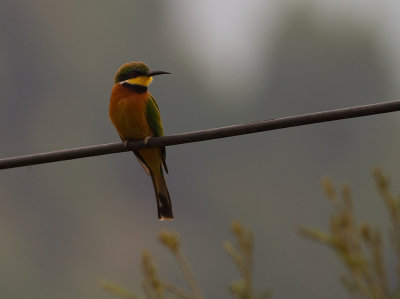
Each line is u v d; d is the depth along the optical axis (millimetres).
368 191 34875
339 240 5855
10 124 49000
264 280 32812
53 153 5629
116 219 42438
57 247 40812
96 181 42906
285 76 49906
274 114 49812
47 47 50312
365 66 49312
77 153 5660
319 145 43500
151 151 7355
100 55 51219
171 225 42125
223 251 37750
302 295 31328
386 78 49469
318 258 31188
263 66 50500
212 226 41969
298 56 49781
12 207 41406
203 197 42812
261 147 43438
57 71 50062
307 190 42562
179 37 53125
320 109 49531
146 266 5879
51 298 38594
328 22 50031
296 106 49875
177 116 49156
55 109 49500
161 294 5863
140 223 42531
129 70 7449
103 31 51344
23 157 5621
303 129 43656
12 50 50312
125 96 7344
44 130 49219
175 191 43125
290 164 43312
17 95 49688
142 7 52406
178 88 49656
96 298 38094
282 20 50562
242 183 42875
